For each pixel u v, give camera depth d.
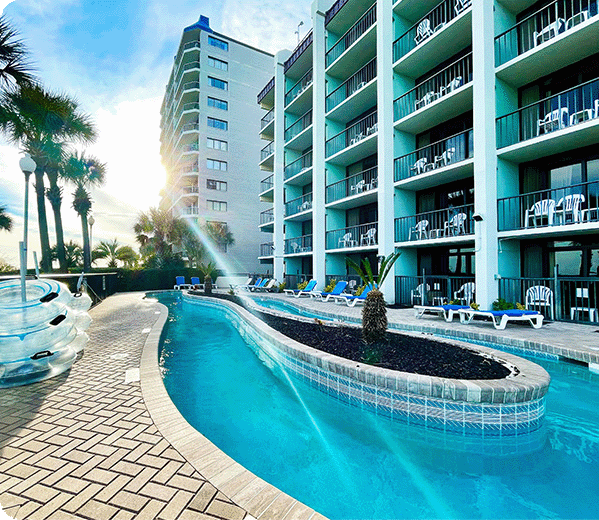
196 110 31.64
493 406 3.14
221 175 32.69
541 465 2.77
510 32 9.94
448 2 12.64
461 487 2.51
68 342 4.84
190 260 28.11
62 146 14.45
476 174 9.45
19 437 2.70
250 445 3.16
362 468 2.77
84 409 3.25
